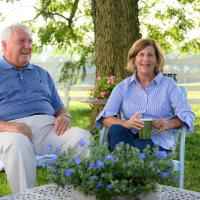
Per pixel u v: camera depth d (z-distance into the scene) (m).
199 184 4.90
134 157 2.19
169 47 10.42
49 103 4.06
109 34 7.37
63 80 9.65
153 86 3.78
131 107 3.79
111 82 5.79
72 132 3.76
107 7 7.34
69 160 2.22
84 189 2.09
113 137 3.52
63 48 9.53
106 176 2.04
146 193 2.13
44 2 9.66
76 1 9.31
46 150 3.79
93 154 2.21
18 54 3.83
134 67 3.88
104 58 7.44
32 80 3.95
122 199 2.10
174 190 2.49
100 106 7.61
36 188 2.52
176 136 3.78
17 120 3.78
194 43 10.19
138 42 3.80
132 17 7.39
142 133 3.29
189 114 3.62
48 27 9.42
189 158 6.21
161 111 3.74
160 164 2.18
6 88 3.82
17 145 3.27
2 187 4.70
